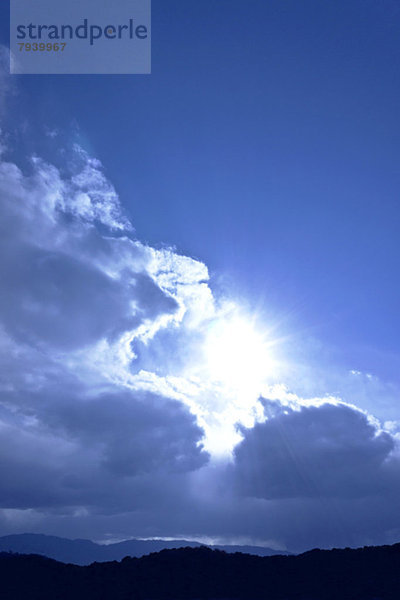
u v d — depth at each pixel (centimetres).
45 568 7094
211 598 6347
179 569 7106
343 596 6244
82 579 6856
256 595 6419
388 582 6488
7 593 6331
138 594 6462
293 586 6625
